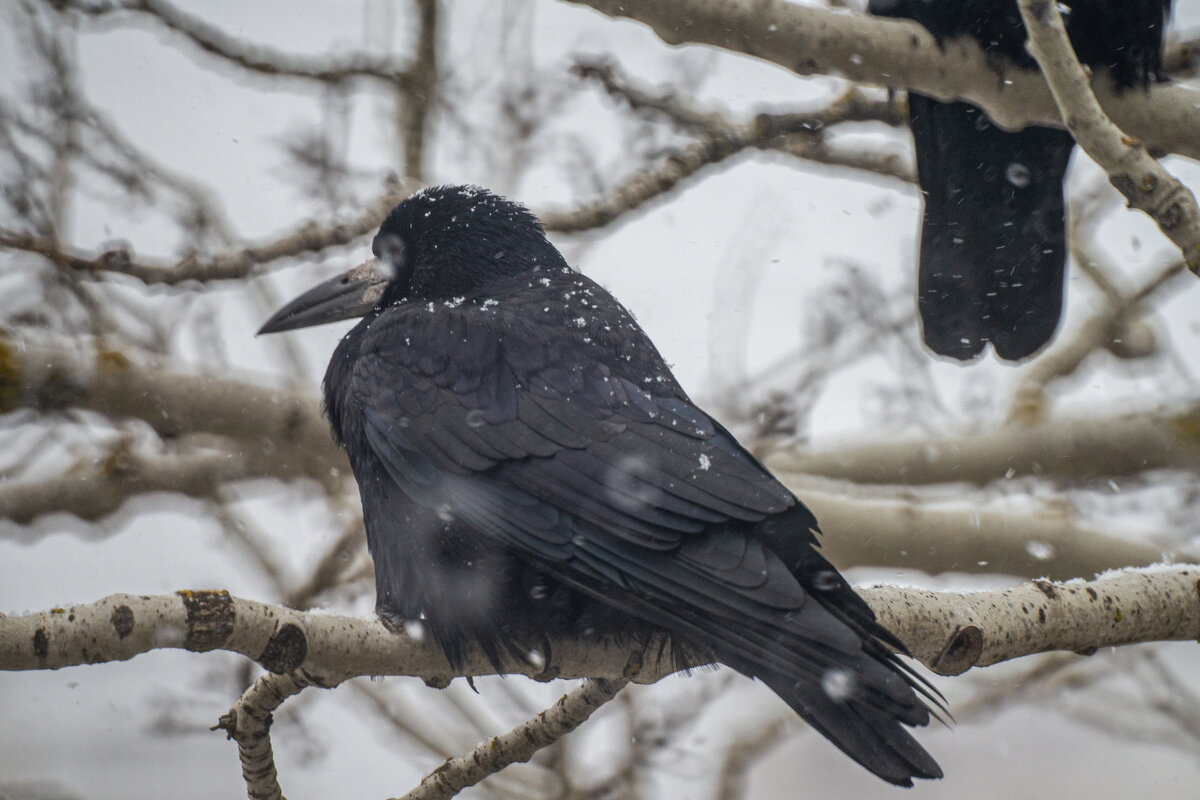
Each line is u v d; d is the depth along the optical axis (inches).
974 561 477.1
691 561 267.1
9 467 480.1
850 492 502.0
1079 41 387.2
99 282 454.0
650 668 289.4
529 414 300.2
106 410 444.1
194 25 500.7
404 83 533.3
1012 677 520.7
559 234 487.8
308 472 499.2
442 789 296.4
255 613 243.1
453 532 296.5
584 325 317.7
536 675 297.1
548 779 473.4
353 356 351.3
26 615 221.8
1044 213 439.2
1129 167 273.0
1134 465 512.1
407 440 308.5
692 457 284.0
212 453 502.0
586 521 282.8
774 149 543.5
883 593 275.7
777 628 249.9
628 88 505.4
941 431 540.4
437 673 296.5
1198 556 479.8
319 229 430.9
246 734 271.0
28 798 433.4
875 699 235.3
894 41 378.0
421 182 475.8
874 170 547.8
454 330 320.8
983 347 449.7
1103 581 289.1
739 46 366.3
